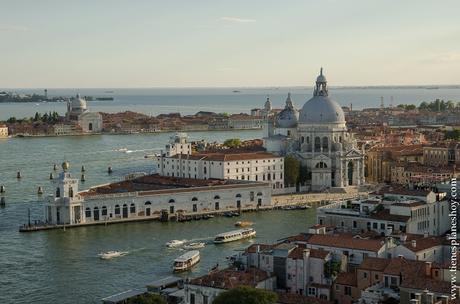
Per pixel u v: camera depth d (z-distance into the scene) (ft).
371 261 562.66
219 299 517.96
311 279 589.73
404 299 507.30
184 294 584.40
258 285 575.79
